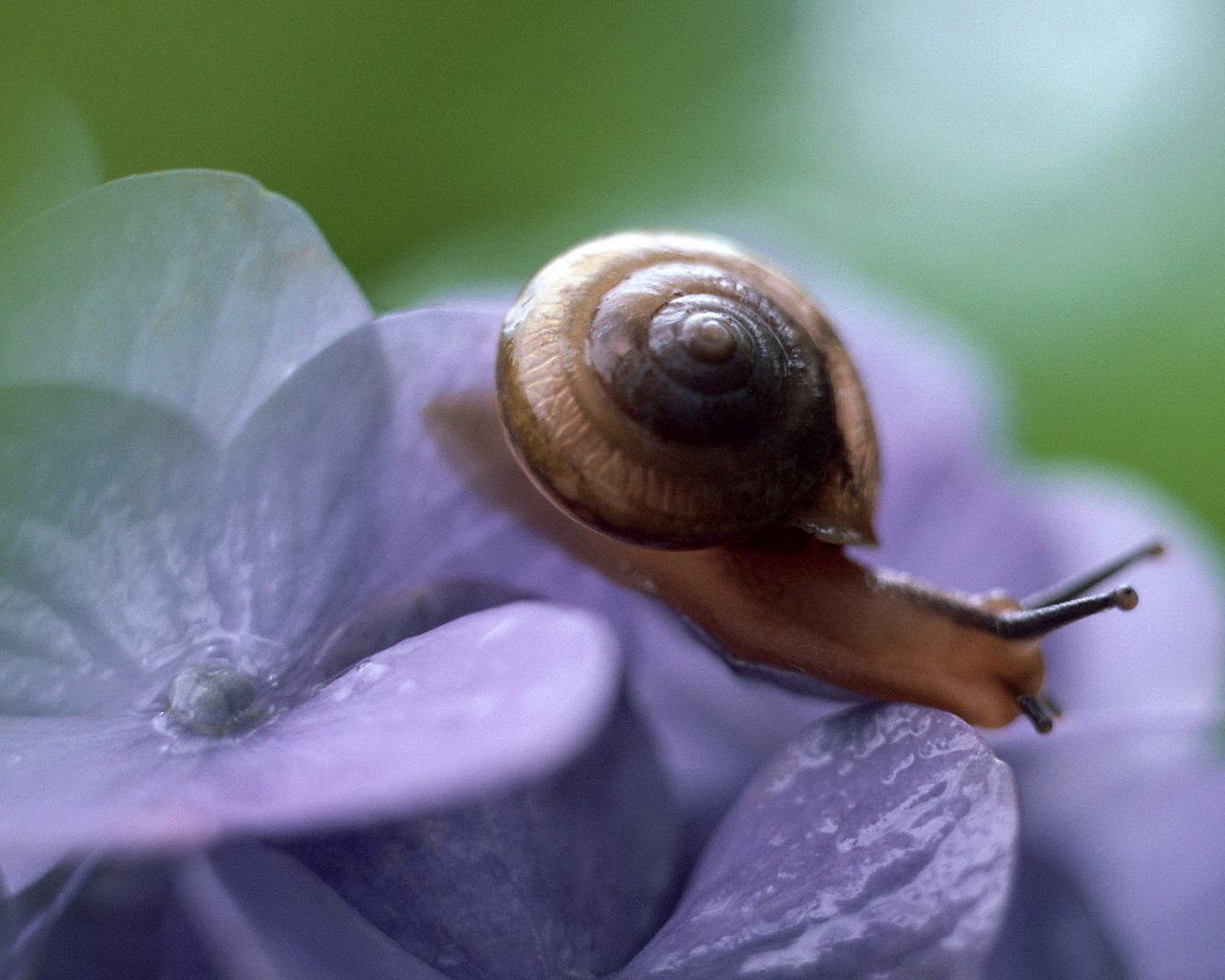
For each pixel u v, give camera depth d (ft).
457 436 0.43
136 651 0.41
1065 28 0.77
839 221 0.75
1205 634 0.56
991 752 0.41
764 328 0.45
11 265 0.41
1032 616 0.46
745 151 0.78
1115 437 0.70
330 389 0.42
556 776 0.43
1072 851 0.50
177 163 0.78
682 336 0.44
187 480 0.42
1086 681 0.55
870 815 0.41
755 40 0.80
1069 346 0.71
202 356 0.42
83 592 0.41
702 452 0.44
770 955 0.41
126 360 0.42
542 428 0.44
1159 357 0.71
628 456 0.44
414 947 0.41
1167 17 0.76
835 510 0.46
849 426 0.46
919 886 0.40
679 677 0.49
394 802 0.38
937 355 0.57
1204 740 0.51
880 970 0.40
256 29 0.77
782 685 0.47
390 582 0.43
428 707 0.39
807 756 0.42
